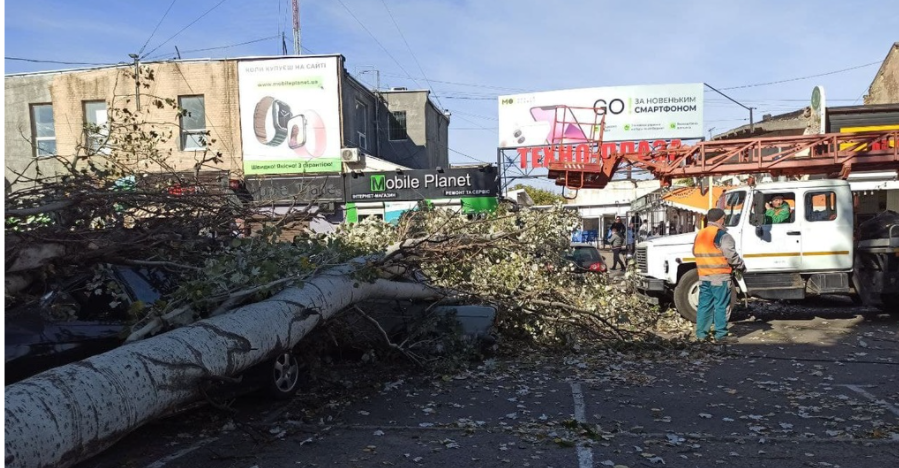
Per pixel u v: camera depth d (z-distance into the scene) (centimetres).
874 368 739
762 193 1114
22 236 476
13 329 461
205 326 452
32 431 300
